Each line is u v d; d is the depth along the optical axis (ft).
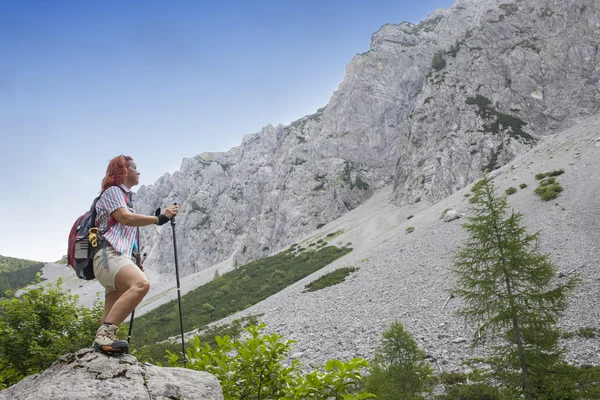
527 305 50.49
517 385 48.21
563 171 197.67
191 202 631.56
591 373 46.75
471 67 367.25
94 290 463.83
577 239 124.77
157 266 574.15
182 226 597.93
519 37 371.56
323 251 313.12
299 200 469.16
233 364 15.17
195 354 15.98
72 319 35.99
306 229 437.17
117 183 12.92
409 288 134.10
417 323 102.37
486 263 55.01
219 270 468.34
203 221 595.47
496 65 361.71
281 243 448.24
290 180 497.46
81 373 10.73
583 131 253.65
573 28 346.95
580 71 326.44
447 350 81.30
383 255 193.57
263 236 474.90
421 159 353.51
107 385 10.57
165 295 400.67
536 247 54.03
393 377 58.34
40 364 33.04
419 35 548.72
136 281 12.05
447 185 315.17
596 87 313.32
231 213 574.97
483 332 54.24
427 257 161.79
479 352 76.28
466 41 387.96
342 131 502.38
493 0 407.64
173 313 250.98
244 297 257.14
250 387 15.16
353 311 129.08
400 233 231.91
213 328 165.78
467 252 56.08
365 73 517.55
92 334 36.24
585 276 98.99
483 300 53.57
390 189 427.74
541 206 167.63
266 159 625.00
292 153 526.16
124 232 12.77
